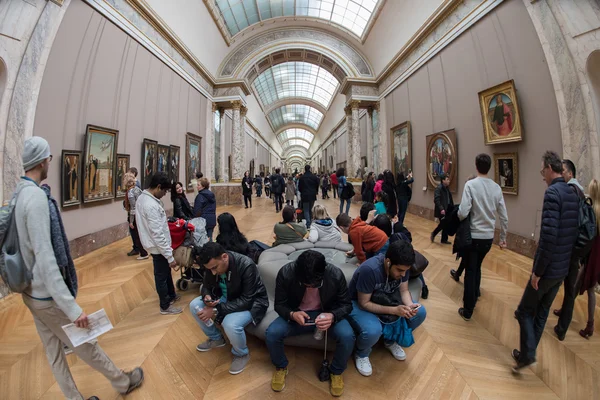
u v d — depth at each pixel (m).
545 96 5.17
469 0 7.45
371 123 16.48
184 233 4.14
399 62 12.31
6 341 3.13
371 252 3.49
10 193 4.42
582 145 4.49
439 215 6.45
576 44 4.52
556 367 2.69
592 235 2.76
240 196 16.02
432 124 9.53
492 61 6.58
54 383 2.54
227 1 13.11
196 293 4.41
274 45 16.58
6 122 4.39
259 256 3.95
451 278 4.75
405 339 2.62
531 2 5.30
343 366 2.40
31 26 4.75
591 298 3.03
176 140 10.95
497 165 6.47
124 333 3.29
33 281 1.78
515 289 4.24
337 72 18.08
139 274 4.99
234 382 2.54
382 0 12.01
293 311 2.61
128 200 5.77
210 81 15.09
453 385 2.49
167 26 9.62
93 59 6.36
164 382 2.53
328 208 13.64
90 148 6.21
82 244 6.02
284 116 45.09
